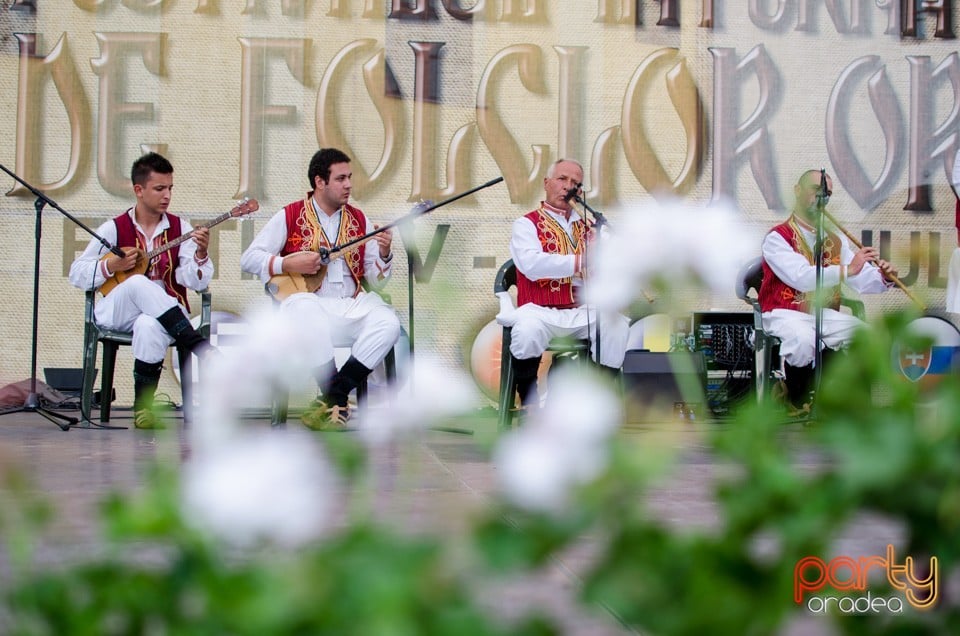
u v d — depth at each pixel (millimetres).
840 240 8867
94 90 11055
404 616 844
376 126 11195
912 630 1027
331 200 8461
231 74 11164
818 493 962
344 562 875
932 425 956
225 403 1017
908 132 11391
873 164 11375
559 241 8445
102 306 8375
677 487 4387
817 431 994
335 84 11180
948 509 937
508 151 11219
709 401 8867
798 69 11375
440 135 11203
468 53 11219
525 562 885
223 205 11148
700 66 11328
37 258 8375
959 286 5379
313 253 8195
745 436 1005
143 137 11102
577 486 894
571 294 8352
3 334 10945
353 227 8500
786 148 11367
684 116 11336
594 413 893
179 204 11117
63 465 5582
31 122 11000
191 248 8742
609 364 8109
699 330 9172
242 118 11156
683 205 975
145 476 964
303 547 884
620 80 11305
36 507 1047
